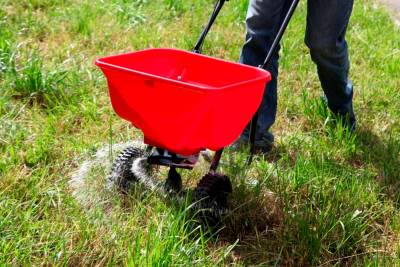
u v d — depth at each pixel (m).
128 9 6.50
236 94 2.61
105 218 2.79
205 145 2.73
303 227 2.77
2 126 3.68
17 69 4.54
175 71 3.23
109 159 3.36
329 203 3.15
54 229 2.64
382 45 6.11
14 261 2.39
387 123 4.34
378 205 3.21
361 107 4.58
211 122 2.58
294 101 4.57
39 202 2.94
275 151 3.87
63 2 6.78
